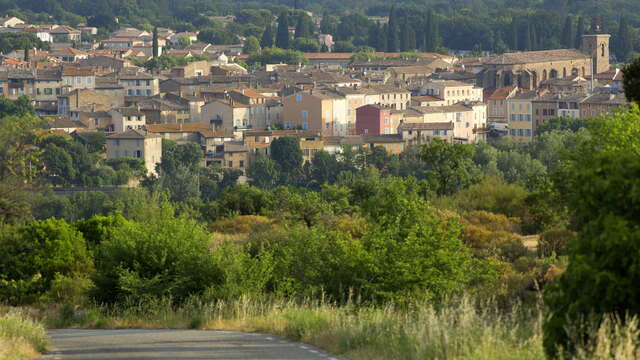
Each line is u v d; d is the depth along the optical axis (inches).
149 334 1972.2
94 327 2399.1
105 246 2647.6
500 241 3161.9
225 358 1530.5
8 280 3198.8
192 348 1675.7
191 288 2487.7
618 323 1151.0
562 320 1207.6
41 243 3253.0
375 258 2178.9
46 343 1850.4
